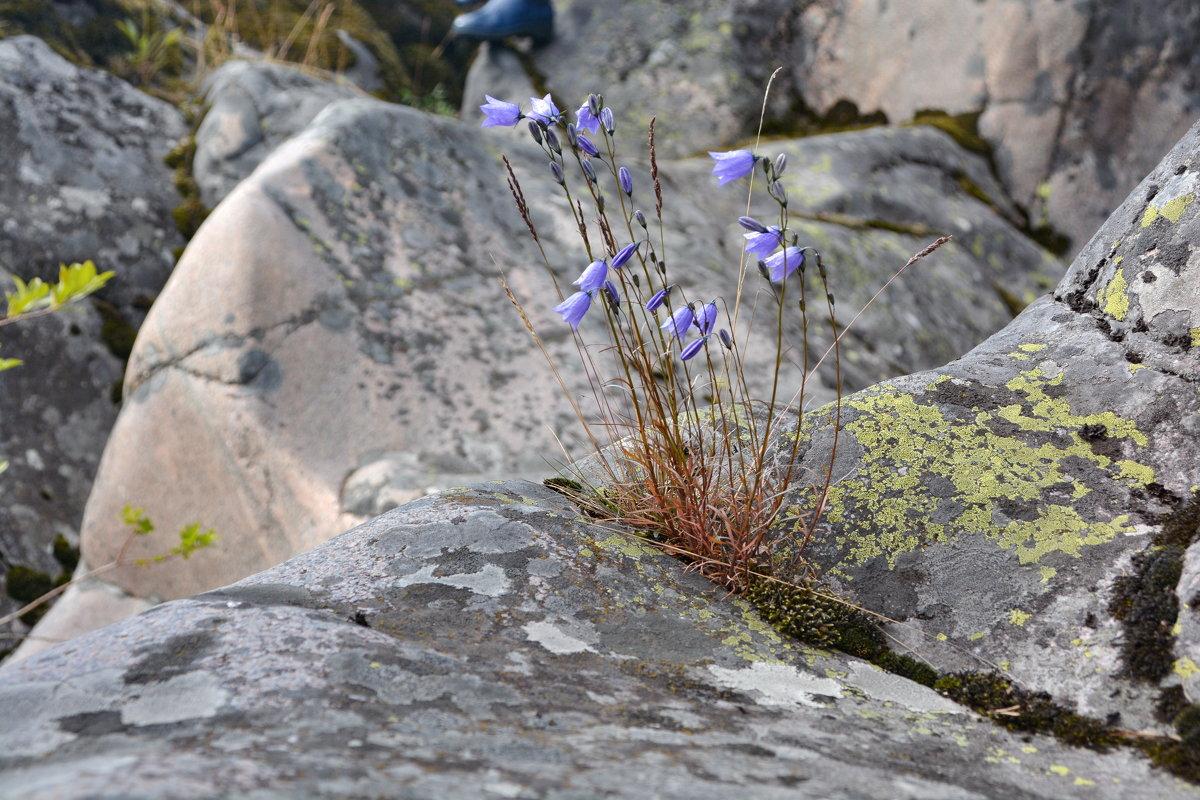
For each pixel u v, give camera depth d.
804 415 1.96
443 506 1.74
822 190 5.15
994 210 5.67
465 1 6.80
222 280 3.43
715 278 4.11
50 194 4.46
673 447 1.82
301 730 0.99
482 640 1.35
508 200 4.06
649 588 1.60
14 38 4.95
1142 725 1.26
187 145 5.04
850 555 1.67
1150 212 1.88
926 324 4.63
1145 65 5.70
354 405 3.36
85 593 3.60
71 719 1.03
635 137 6.36
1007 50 5.84
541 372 3.51
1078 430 1.75
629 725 1.12
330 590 1.47
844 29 6.47
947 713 1.35
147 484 3.49
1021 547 1.58
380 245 3.68
